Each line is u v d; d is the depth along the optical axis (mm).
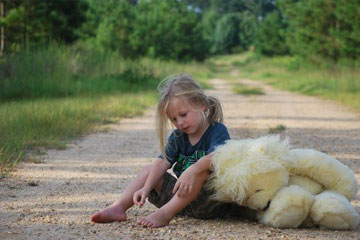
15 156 6164
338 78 21156
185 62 46594
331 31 27656
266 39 57719
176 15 48906
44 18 23500
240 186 3314
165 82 3703
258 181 3316
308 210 3350
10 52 17594
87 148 7055
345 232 3314
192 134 3660
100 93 15125
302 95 18594
